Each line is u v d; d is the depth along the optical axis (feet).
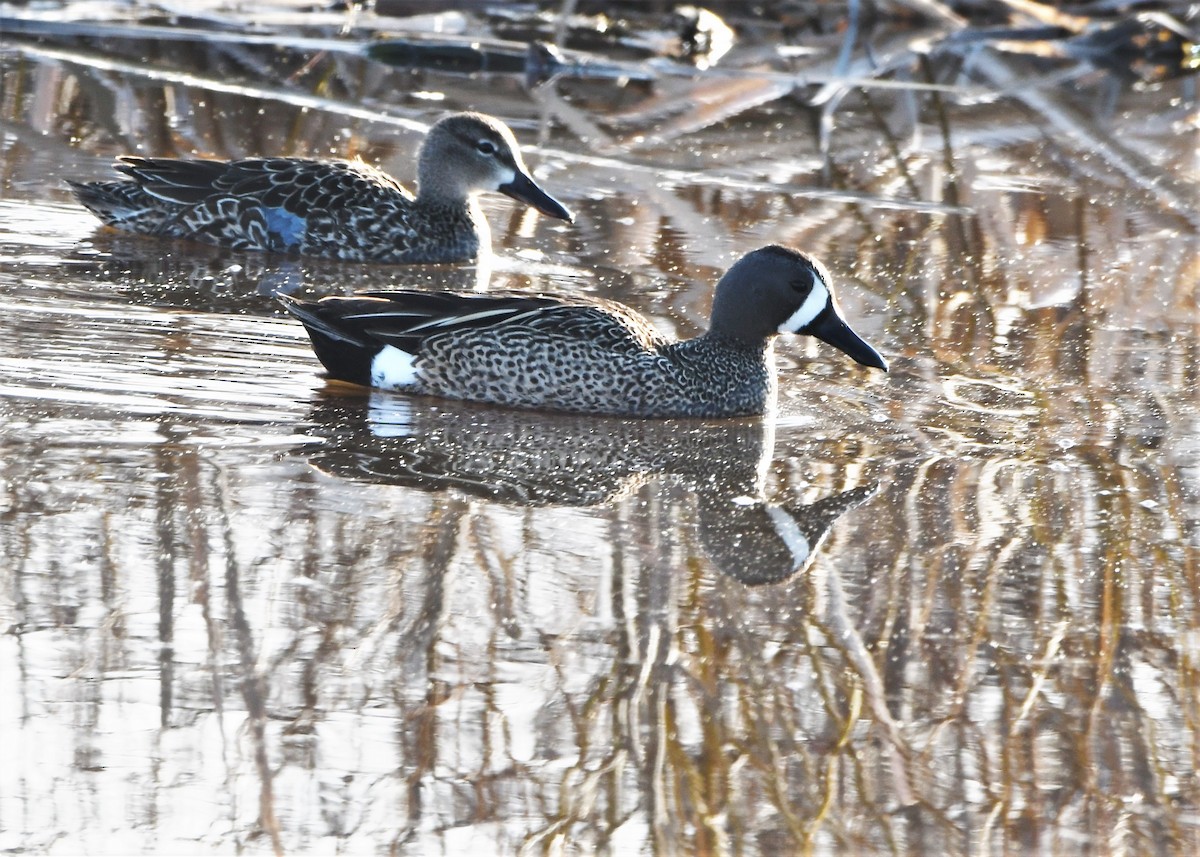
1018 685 31.99
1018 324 54.54
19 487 37.99
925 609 34.83
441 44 84.17
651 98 81.76
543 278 58.39
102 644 31.17
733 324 47.83
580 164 70.74
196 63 80.94
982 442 45.01
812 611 34.53
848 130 78.23
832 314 48.11
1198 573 36.78
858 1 92.48
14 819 26.25
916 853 26.78
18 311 50.01
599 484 41.32
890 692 31.53
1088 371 50.42
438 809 27.07
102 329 49.21
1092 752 29.78
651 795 27.78
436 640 32.14
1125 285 58.49
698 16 92.12
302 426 43.52
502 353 46.50
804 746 29.53
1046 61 90.74
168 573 34.19
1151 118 82.07
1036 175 72.49
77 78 76.02
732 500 40.52
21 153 65.87
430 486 40.11
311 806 26.99
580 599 34.30
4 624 31.71
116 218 59.31
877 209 66.59
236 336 49.96
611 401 46.70
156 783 27.32
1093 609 35.09
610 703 30.32
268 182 60.34
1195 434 45.34
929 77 87.86
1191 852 27.20
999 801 28.30
